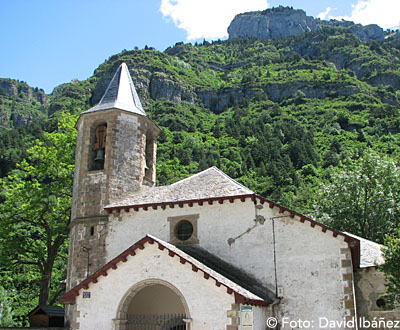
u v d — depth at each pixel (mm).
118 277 16875
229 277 17938
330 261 18125
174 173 75375
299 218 19109
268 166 79438
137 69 151375
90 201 22703
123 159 23547
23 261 29500
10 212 29312
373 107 128500
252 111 141500
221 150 96750
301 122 124125
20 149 85688
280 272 18688
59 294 30891
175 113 125688
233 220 20172
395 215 33469
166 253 16578
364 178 34000
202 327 15258
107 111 24016
